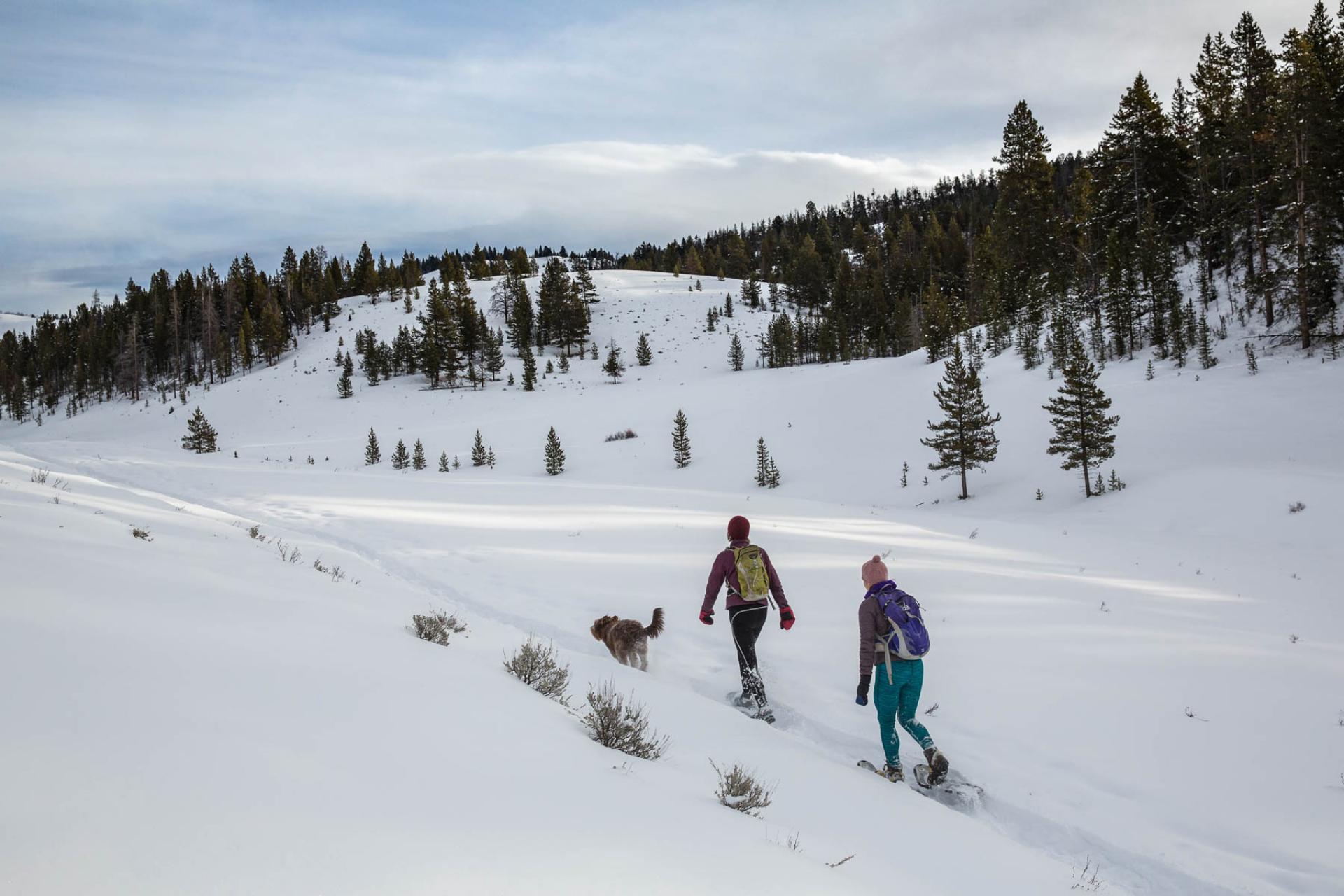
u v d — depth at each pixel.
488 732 3.49
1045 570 14.15
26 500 7.23
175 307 114.38
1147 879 4.16
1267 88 48.94
